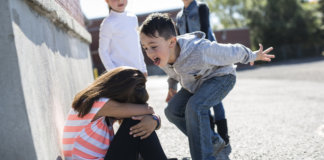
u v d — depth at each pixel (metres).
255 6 36.41
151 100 7.49
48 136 1.81
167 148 3.26
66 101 2.68
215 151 2.84
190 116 2.29
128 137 1.83
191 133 2.30
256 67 25.48
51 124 1.95
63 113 2.44
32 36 1.86
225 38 30.31
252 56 2.43
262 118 4.74
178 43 2.31
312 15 35.84
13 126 1.52
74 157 1.89
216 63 2.33
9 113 1.51
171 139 3.62
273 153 2.94
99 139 1.89
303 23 35.22
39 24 2.10
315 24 35.91
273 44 35.50
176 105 2.75
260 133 3.77
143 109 1.91
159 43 2.16
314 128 3.91
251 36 36.38
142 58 3.23
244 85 10.81
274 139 3.46
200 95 2.34
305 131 3.78
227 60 2.33
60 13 2.78
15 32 1.53
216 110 3.27
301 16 35.12
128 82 1.90
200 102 2.30
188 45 2.28
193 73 2.40
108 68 2.92
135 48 3.07
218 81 2.42
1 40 1.50
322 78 11.73
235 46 2.37
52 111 2.04
